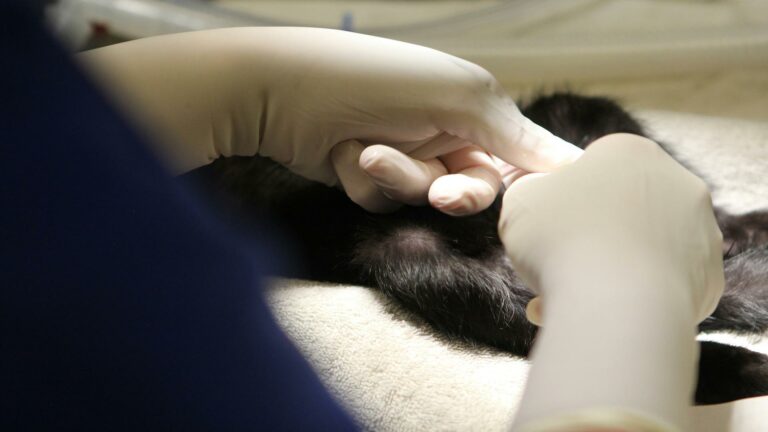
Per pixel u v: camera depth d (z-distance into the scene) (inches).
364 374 22.2
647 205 19.3
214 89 22.9
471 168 23.6
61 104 13.7
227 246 17.0
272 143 23.9
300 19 42.9
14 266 14.2
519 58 35.0
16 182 13.7
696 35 34.7
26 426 15.7
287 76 22.9
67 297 14.9
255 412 17.3
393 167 22.7
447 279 24.0
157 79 22.7
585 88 35.7
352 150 23.6
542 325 18.7
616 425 16.7
